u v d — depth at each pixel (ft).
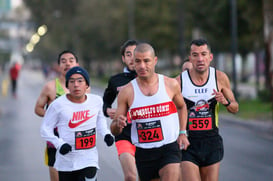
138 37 380.58
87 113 46.60
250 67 490.90
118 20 403.54
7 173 75.25
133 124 45.62
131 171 50.19
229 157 88.28
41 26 548.72
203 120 50.29
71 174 46.96
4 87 371.15
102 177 72.28
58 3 528.22
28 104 211.20
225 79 50.83
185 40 344.49
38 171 76.79
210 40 301.84
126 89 44.78
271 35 175.11
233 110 51.24
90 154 47.06
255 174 73.92
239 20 217.36
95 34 455.63
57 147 45.27
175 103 46.26
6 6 444.14
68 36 536.42
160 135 44.88
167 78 45.16
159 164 45.37
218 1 220.64
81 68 45.73
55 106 46.26
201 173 51.42
